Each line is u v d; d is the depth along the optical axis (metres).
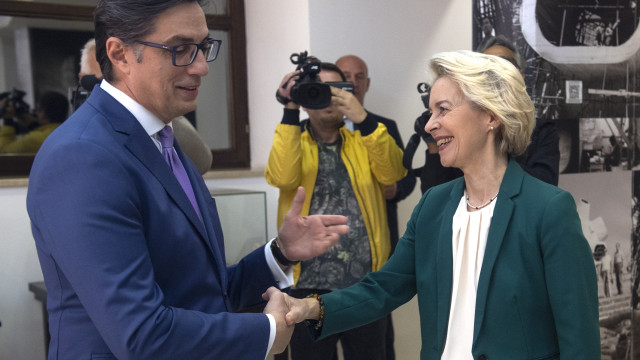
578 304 1.24
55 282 1.04
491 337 1.30
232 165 3.75
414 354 3.62
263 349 1.10
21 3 3.17
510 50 2.46
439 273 1.42
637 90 2.81
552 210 1.28
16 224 2.95
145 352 0.94
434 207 1.50
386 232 2.64
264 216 2.52
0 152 3.16
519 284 1.29
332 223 1.38
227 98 3.75
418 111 3.62
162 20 1.06
